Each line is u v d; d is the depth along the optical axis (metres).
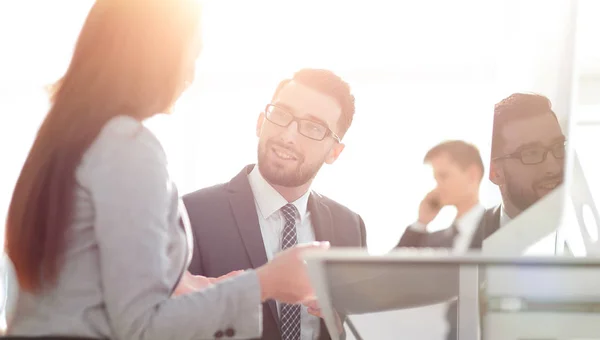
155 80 1.20
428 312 1.14
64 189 1.10
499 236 1.68
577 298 1.07
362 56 4.75
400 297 1.12
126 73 1.18
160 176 1.13
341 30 4.76
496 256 1.04
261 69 4.84
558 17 1.87
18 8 4.62
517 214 1.91
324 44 4.78
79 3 4.61
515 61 1.91
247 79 4.86
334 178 4.61
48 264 1.10
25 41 4.70
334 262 1.07
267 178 2.18
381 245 3.31
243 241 2.09
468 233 2.02
